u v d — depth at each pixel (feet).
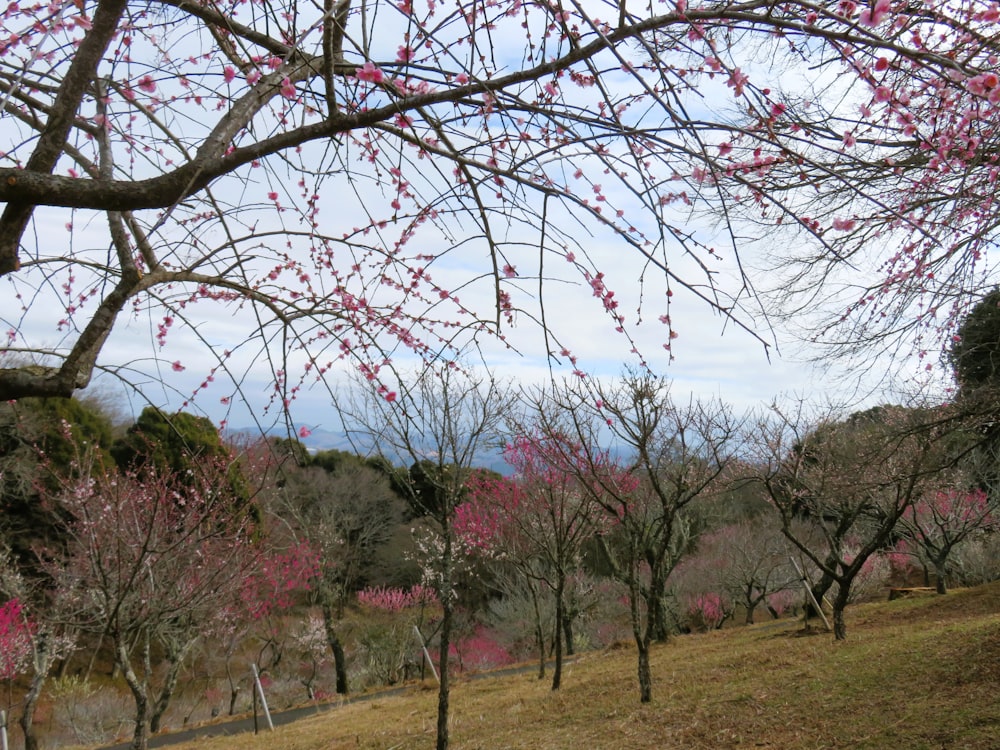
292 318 9.91
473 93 7.77
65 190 7.38
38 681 38.14
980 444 25.12
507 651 67.31
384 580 80.79
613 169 6.97
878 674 23.34
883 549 56.03
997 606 37.70
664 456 36.86
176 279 9.41
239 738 36.76
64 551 39.75
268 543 43.42
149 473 30.63
